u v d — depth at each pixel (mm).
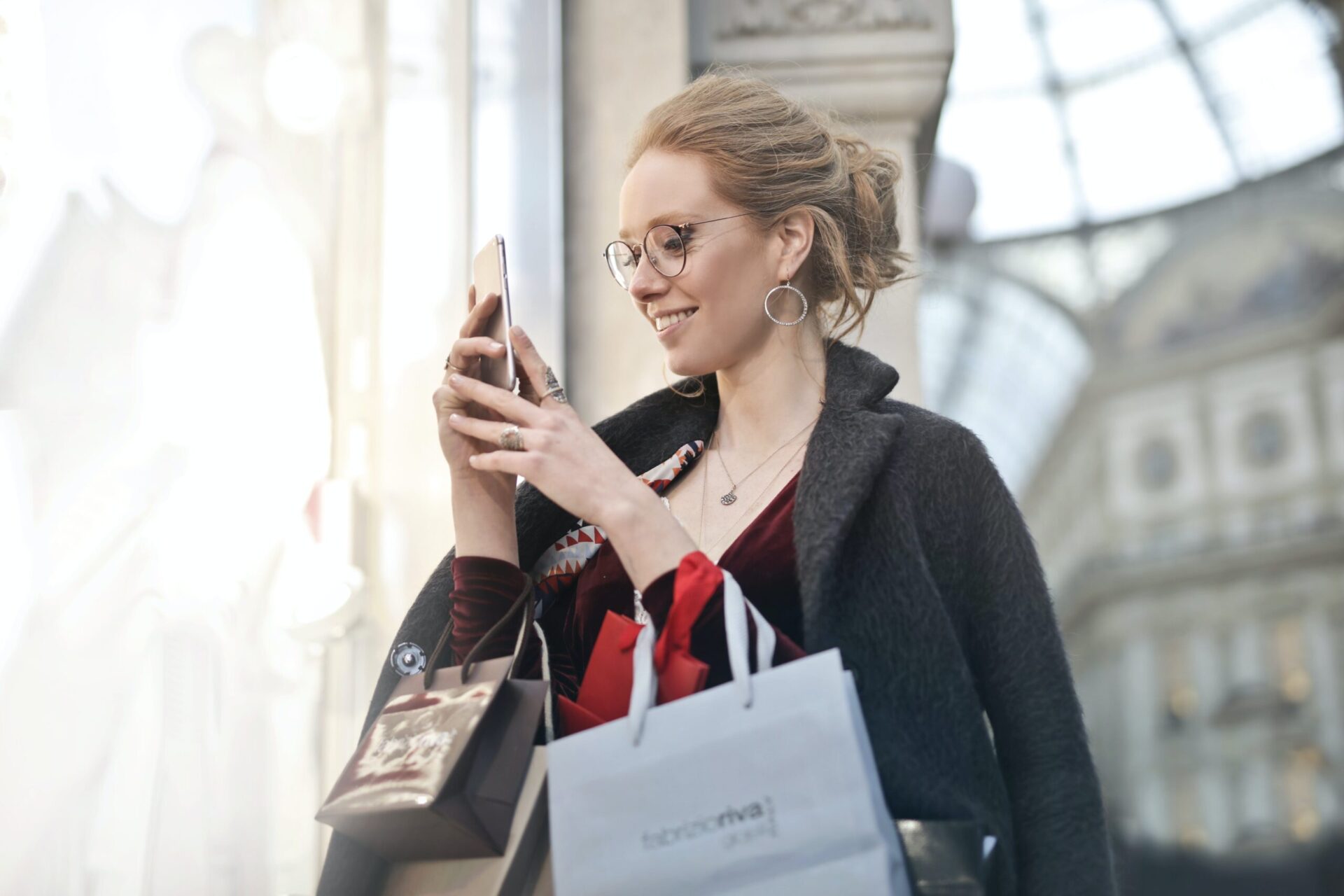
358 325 2029
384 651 1929
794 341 1358
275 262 1796
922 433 1262
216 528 1605
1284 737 18469
